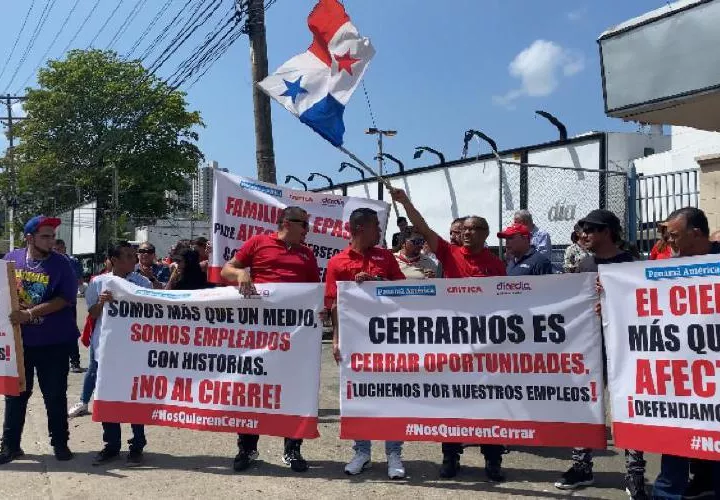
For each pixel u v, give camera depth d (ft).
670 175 32.71
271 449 20.01
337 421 23.20
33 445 20.58
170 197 157.99
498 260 17.98
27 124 146.30
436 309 16.62
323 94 20.29
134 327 18.74
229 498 15.93
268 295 17.85
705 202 29.84
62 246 36.91
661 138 54.24
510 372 16.08
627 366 14.40
